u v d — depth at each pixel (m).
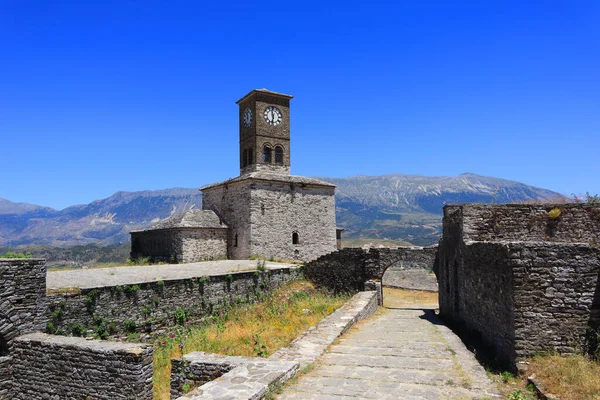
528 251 11.01
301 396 8.75
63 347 12.98
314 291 29.88
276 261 37.28
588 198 17.66
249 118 44.62
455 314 18.95
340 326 16.33
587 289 10.77
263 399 8.27
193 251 37.72
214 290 22.25
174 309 19.72
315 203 42.84
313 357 11.92
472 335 15.16
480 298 14.37
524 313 10.84
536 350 10.70
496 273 12.45
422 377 10.16
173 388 11.21
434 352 12.80
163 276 21.44
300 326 18.52
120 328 17.17
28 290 14.36
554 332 10.73
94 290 16.39
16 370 13.66
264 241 39.16
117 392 12.12
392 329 17.30
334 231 43.69
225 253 40.78
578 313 10.73
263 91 43.81
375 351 12.91
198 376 10.98
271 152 44.28
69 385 12.82
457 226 18.31
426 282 42.25
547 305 10.82
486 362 11.80
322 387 9.33
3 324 13.62
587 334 10.64
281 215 40.50
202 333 18.80
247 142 44.78
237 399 7.70
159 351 16.92
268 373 9.45
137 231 44.28
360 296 25.00
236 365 10.70
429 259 29.30
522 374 10.34
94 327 16.28
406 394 8.91
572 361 10.03
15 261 14.05
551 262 10.91
